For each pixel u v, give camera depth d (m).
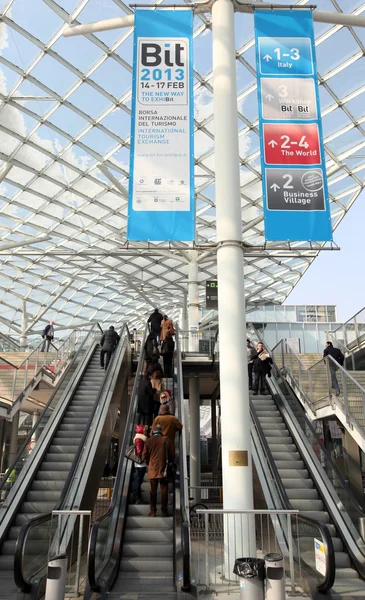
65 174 28.48
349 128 27.67
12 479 11.34
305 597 7.86
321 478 11.83
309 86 11.53
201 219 34.50
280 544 9.45
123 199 31.39
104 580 7.49
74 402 15.79
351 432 12.05
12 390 16.70
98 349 20.94
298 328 36.56
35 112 23.95
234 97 11.73
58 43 20.83
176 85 11.38
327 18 13.22
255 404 15.65
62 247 37.88
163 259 41.44
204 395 31.09
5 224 33.41
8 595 7.45
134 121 11.16
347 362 20.62
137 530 9.49
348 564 9.49
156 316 18.89
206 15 21.00
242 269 10.80
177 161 10.92
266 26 11.91
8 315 49.59
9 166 26.42
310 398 15.38
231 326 10.39
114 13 20.33
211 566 9.73
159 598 7.28
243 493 9.48
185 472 10.13
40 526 8.25
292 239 10.52
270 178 10.80
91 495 11.65
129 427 11.70
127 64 22.33
